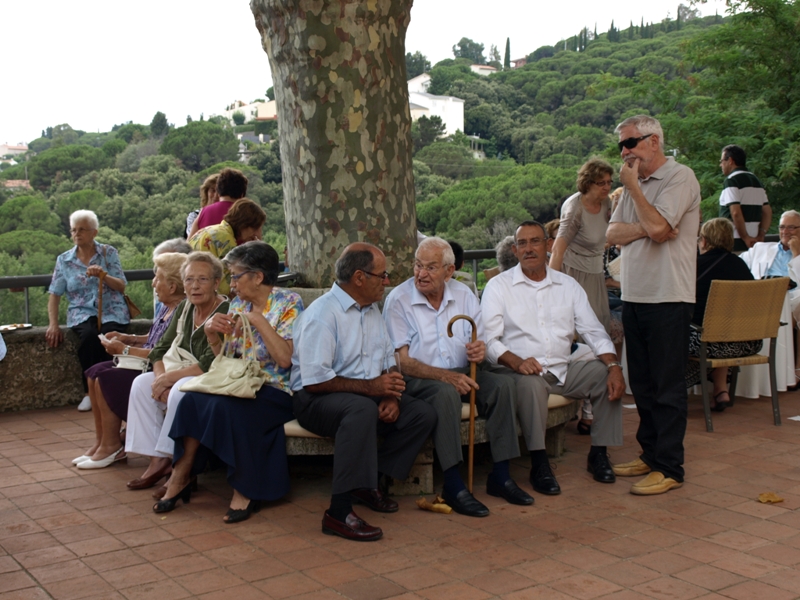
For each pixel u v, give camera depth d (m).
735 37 16.20
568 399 4.68
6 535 3.78
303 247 5.34
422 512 4.09
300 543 3.67
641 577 3.26
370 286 4.15
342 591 3.15
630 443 5.29
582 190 5.44
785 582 3.21
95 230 6.41
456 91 112.62
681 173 4.25
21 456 5.09
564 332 4.70
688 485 4.45
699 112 15.86
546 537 3.71
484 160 73.81
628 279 4.45
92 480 4.62
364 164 5.21
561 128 91.50
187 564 3.43
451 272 4.53
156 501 4.24
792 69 15.96
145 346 5.02
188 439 4.11
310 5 5.03
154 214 41.94
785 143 14.65
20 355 6.34
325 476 4.66
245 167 46.09
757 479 4.53
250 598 3.09
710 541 3.64
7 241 33.75
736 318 5.52
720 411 6.11
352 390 4.00
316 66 5.10
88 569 3.38
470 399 4.26
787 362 6.68
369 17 5.11
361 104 5.16
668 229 4.18
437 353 4.55
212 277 4.49
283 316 4.28
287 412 4.22
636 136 4.23
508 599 3.07
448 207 51.88
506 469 4.31
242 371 4.04
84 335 6.29
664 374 4.34
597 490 4.39
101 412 4.85
